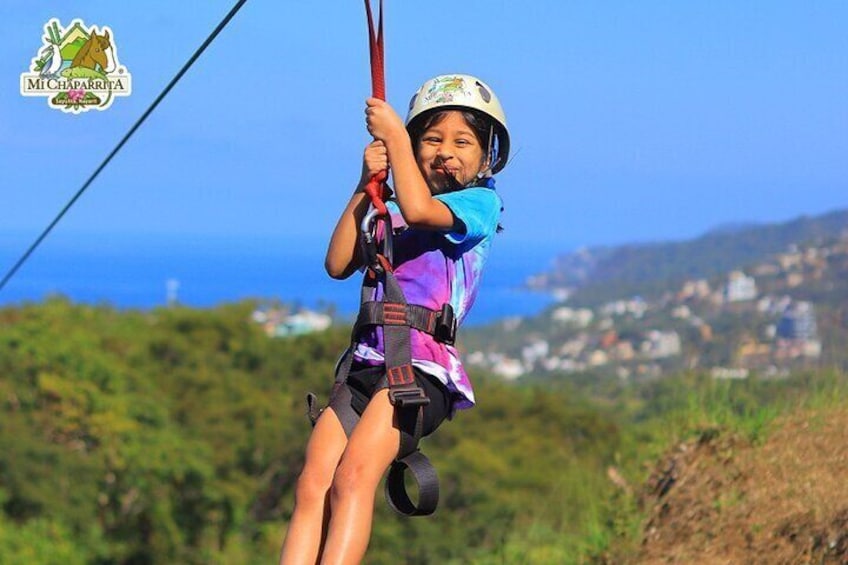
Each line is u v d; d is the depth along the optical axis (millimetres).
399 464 3979
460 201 3980
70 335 44688
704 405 9758
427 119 4078
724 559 7762
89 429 41188
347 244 4086
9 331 42906
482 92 4090
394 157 3859
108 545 40594
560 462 41594
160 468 41594
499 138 4164
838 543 7184
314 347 53500
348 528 3691
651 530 8750
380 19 3928
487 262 4137
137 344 49375
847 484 7758
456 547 35719
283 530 44125
